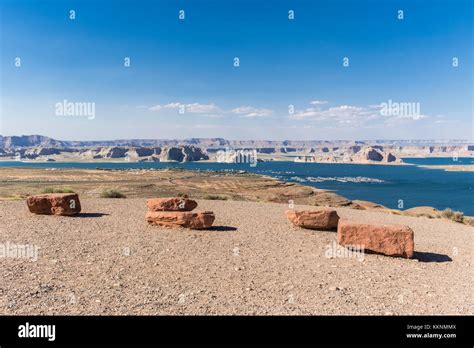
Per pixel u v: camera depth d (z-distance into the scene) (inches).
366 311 343.0
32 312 317.1
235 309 335.3
